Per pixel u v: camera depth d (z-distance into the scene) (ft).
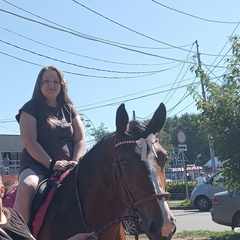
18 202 14.80
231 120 29.50
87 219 14.17
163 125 13.38
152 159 12.32
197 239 37.88
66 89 16.94
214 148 30.30
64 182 15.20
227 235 38.65
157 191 11.93
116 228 13.91
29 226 14.94
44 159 15.58
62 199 14.80
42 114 16.17
